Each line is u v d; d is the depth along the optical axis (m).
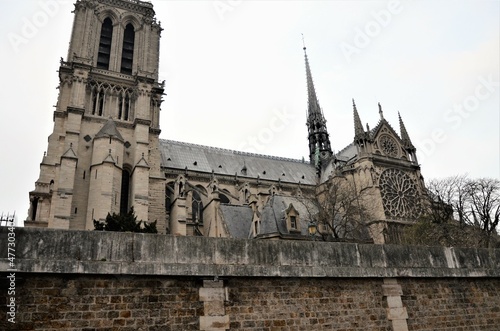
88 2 62.50
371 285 17.22
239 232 49.22
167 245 14.30
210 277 14.45
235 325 14.27
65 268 12.60
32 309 12.07
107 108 57.28
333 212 46.62
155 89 62.50
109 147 51.66
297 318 15.28
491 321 19.23
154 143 59.00
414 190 75.06
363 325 16.30
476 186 55.91
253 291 15.00
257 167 82.69
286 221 45.16
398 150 78.81
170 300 13.71
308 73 107.88
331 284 16.47
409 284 18.08
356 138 76.31
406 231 64.19
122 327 12.82
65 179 47.41
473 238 51.62
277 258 15.84
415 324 17.36
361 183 71.19
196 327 13.73
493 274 20.20
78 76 55.25
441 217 58.56
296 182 81.06
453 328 18.11
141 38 66.19
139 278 13.58
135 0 68.75
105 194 48.22
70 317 12.37
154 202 55.16
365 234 51.31
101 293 12.95
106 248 13.45
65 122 53.69
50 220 46.59
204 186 69.81
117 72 59.84
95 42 62.16
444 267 19.17
